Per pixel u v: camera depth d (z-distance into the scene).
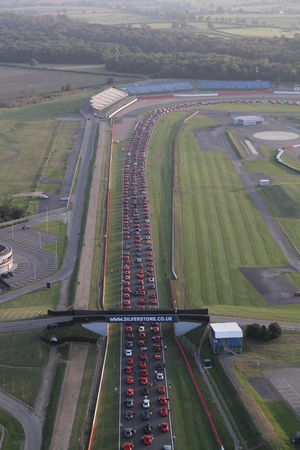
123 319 153.50
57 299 176.00
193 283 184.62
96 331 153.38
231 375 133.12
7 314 164.25
